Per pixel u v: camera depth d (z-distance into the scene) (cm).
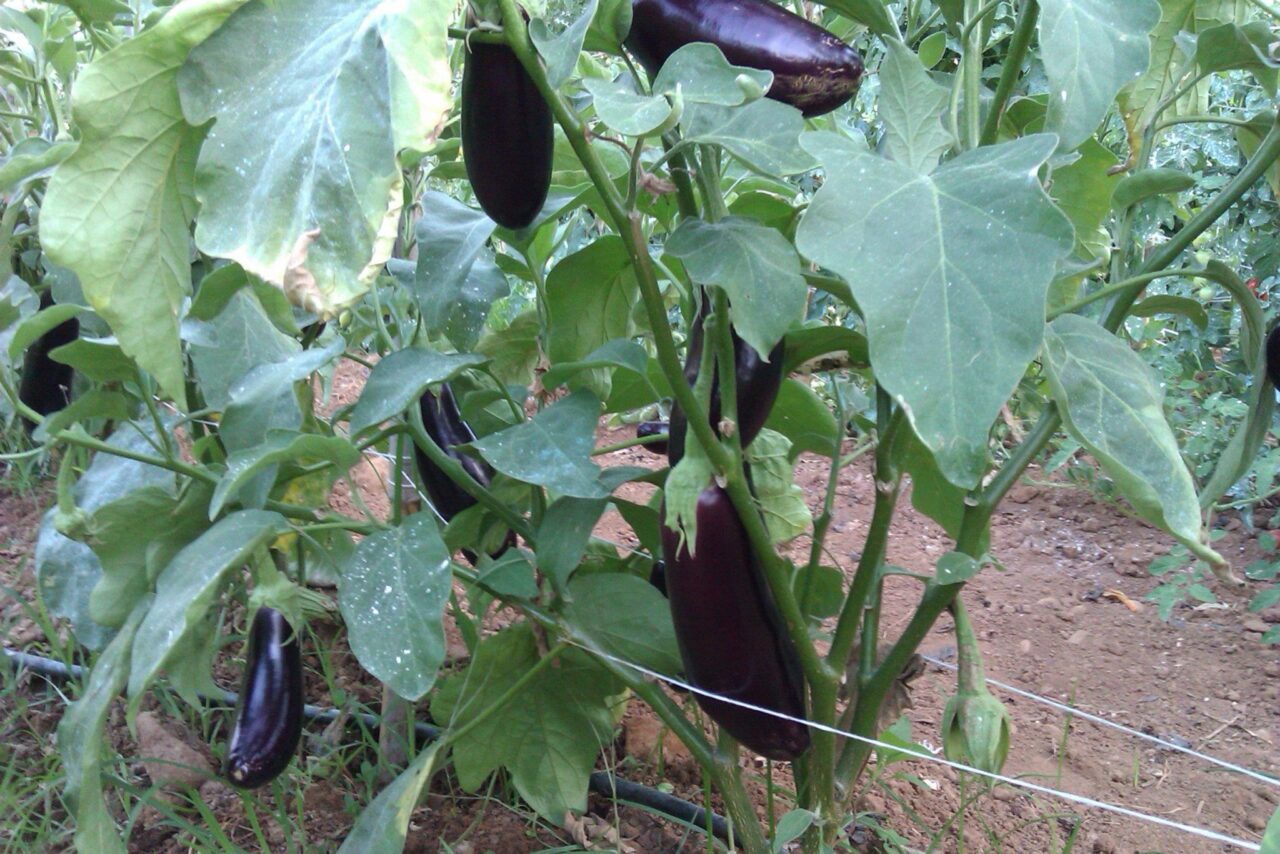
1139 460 98
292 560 162
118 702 183
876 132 349
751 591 105
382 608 107
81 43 210
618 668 129
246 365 145
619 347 123
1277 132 109
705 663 108
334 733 168
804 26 96
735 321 92
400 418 128
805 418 147
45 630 186
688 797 167
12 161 120
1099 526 290
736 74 86
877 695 125
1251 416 121
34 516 253
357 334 194
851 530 290
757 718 110
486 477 143
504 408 172
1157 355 325
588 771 143
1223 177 323
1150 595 242
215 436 154
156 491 129
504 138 96
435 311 126
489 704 138
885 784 162
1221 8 134
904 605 246
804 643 112
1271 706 210
